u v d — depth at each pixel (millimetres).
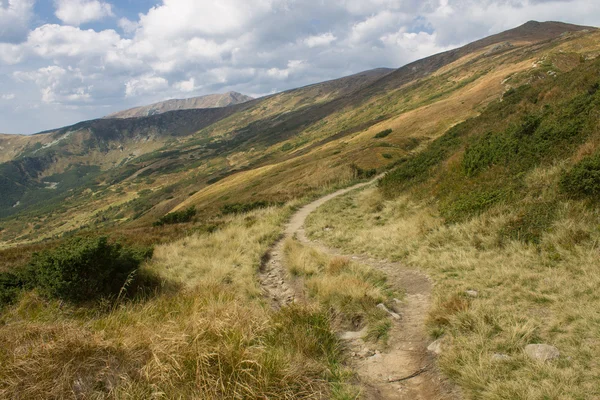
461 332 4523
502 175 10992
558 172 8898
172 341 3652
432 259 8219
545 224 7445
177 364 3277
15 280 8516
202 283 7785
